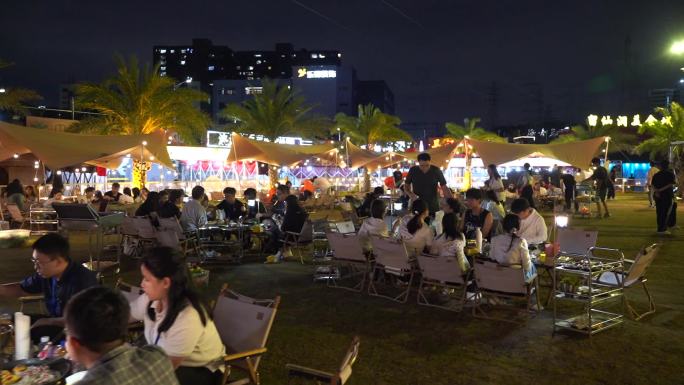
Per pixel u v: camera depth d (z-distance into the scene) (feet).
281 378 16.28
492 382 15.99
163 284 11.10
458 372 16.72
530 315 22.49
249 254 37.93
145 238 35.37
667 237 46.11
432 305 23.97
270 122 102.37
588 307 19.70
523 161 77.51
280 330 20.70
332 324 21.47
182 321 10.99
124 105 75.82
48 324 13.55
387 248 25.11
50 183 76.33
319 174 118.11
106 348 7.72
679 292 26.48
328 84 310.45
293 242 35.01
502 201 49.83
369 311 23.32
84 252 39.27
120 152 50.16
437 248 24.41
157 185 88.74
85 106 75.56
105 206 49.67
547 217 65.10
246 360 13.00
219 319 13.87
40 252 13.70
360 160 80.59
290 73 438.40
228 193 40.11
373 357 17.95
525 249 21.27
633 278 21.36
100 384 7.26
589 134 161.48
